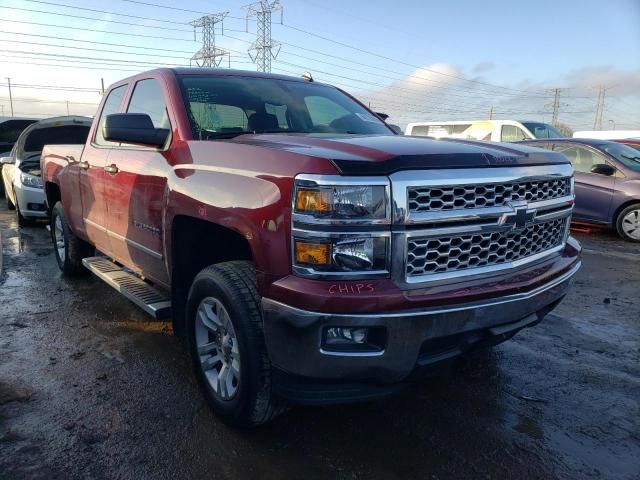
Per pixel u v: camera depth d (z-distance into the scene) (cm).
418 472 270
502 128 1614
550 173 299
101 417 315
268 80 429
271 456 281
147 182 362
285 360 251
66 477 262
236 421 291
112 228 438
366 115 445
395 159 243
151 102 402
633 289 603
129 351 408
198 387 350
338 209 234
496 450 289
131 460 276
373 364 242
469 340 265
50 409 323
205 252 344
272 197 250
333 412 325
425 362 254
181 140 342
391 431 306
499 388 358
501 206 269
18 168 927
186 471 268
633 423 318
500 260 278
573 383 367
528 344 434
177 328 357
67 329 451
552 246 321
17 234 891
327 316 233
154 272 381
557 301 311
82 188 498
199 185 301
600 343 439
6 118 1412
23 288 569
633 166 929
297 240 240
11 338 430
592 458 283
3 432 298
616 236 964
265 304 254
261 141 301
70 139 1023
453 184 251
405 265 242
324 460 279
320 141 284
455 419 319
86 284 584
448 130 1772
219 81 397
